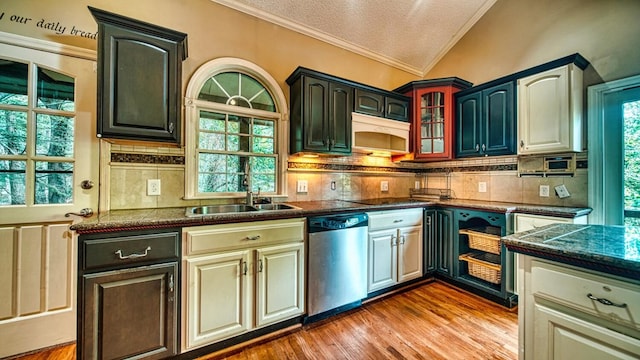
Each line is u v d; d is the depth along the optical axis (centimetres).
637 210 197
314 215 193
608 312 79
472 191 298
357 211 214
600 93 209
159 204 195
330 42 279
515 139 235
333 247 199
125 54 153
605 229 121
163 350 143
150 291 140
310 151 226
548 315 93
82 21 175
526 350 99
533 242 98
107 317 131
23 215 159
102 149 178
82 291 127
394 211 239
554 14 237
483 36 290
